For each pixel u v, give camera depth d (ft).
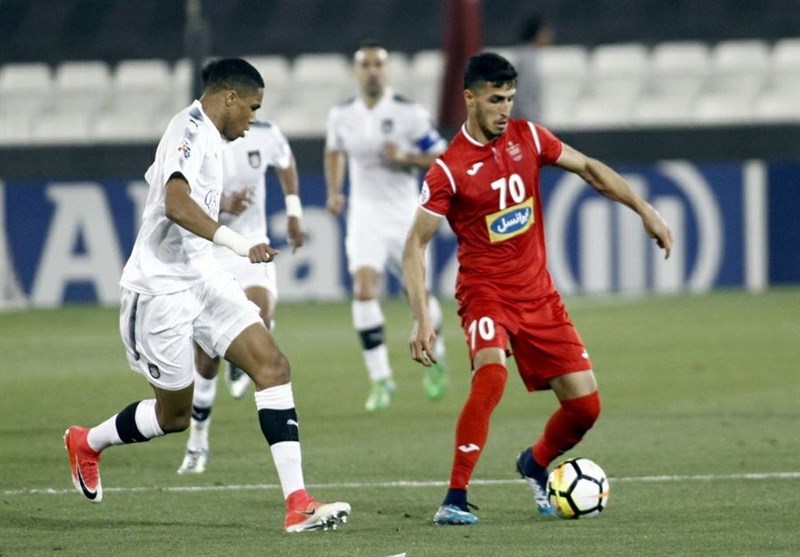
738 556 69.31
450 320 203.00
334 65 275.39
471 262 81.10
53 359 167.12
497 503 85.87
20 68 286.05
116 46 307.58
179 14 310.86
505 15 301.84
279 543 73.36
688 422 118.83
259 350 77.30
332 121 140.46
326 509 75.51
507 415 125.29
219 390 145.28
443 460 102.78
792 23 292.20
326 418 124.67
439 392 134.92
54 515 82.89
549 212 221.05
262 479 95.96
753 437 110.42
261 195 109.19
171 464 102.63
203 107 77.36
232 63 77.30
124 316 78.74
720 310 202.18
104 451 108.68
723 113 262.47
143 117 273.75
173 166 74.13
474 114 79.30
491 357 79.20
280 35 303.89
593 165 82.94
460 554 69.97
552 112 265.54
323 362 162.30
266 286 108.37
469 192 79.82
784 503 84.17
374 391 130.21
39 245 223.92
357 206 138.10
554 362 80.69
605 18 298.56
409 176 139.95
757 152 226.79
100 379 150.41
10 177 233.96
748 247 222.28
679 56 271.28
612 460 101.19
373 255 136.26
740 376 146.61
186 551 71.61
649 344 171.42
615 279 221.25
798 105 261.85
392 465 100.73
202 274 78.38
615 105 265.34
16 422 123.44
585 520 79.61
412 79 270.67
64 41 309.22
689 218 221.87
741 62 267.80
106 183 222.48
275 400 77.05
